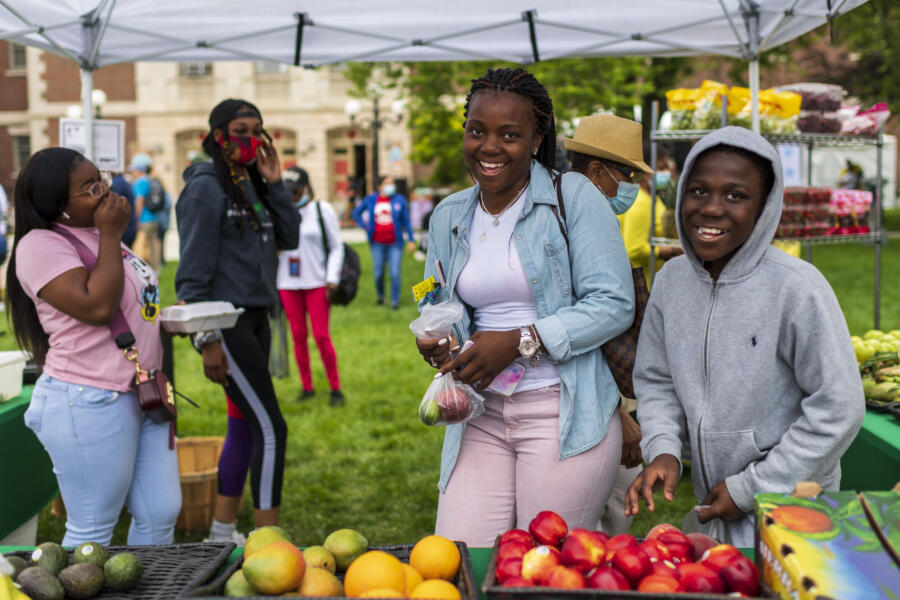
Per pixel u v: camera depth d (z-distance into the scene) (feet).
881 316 30.45
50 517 13.96
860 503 4.77
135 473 8.71
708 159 5.93
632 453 8.17
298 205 19.40
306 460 16.92
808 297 5.80
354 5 13.43
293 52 15.11
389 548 5.58
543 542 5.30
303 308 20.25
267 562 4.73
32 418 8.09
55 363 8.10
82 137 13.85
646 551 4.92
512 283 6.99
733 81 46.29
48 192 7.70
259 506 11.22
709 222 5.94
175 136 96.89
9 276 8.15
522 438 7.09
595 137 10.11
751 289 6.05
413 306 35.37
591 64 42.57
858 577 4.07
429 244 7.68
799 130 15.33
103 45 13.91
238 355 10.84
